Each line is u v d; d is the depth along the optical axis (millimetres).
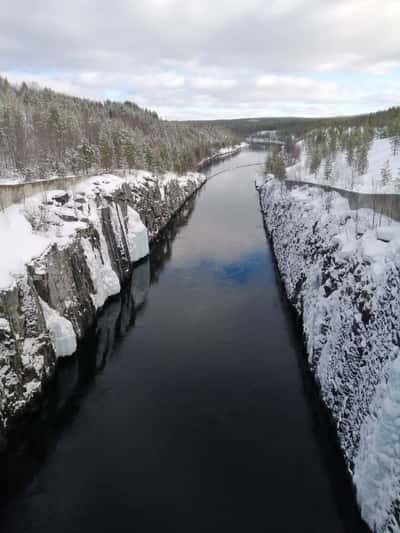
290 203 58594
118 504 19828
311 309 32844
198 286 47250
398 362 17203
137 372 30812
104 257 43656
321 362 27438
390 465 16375
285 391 28250
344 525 18656
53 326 30484
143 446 23531
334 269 30188
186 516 19141
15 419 24250
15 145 64938
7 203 35500
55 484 21078
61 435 24469
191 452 23047
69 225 38594
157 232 68812
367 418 19266
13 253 29172
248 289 45906
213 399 27547
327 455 22734
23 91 131500
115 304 42625
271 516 19094
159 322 38594
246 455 22734
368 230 29312
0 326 23641
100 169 76125
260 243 63719
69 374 30734
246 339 35156
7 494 20578
